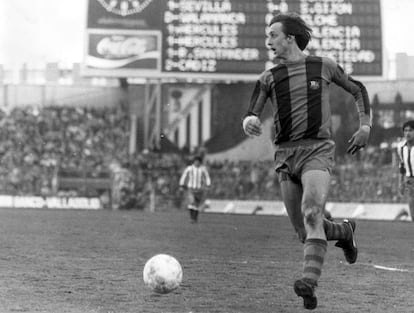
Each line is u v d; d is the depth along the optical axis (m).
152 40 41.12
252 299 7.94
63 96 50.22
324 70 7.03
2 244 14.60
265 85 7.16
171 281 7.23
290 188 7.02
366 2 40.47
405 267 11.58
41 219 25.41
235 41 40.84
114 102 49.09
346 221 7.59
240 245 16.11
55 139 47.22
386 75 42.47
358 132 7.12
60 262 11.34
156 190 42.31
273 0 40.66
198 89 45.66
